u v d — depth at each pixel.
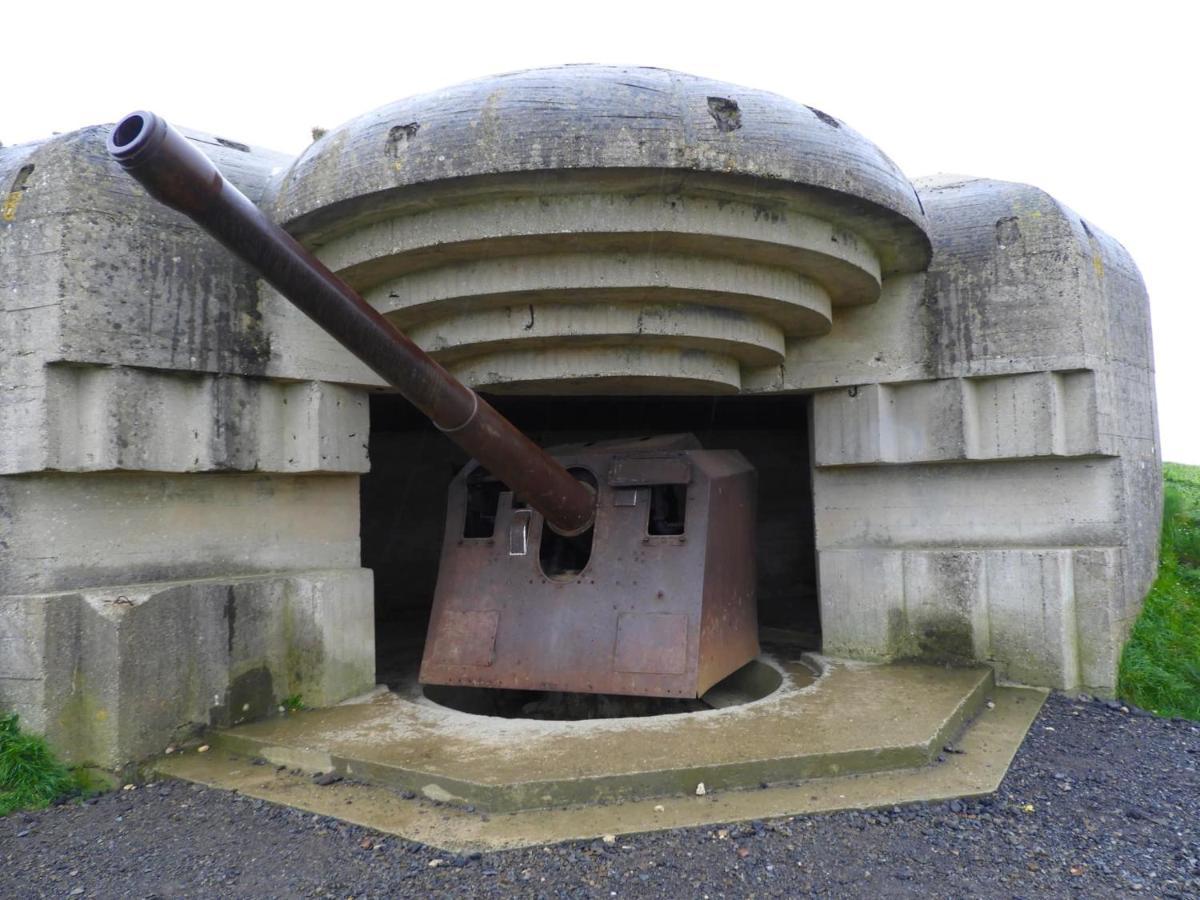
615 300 5.38
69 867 3.89
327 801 4.36
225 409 5.74
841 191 4.98
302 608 5.94
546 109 4.72
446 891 3.44
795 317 6.08
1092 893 3.43
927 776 4.48
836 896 3.39
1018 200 6.62
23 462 5.00
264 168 6.48
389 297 5.62
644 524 6.04
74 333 5.01
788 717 5.13
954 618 6.60
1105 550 6.28
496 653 5.98
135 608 5.06
